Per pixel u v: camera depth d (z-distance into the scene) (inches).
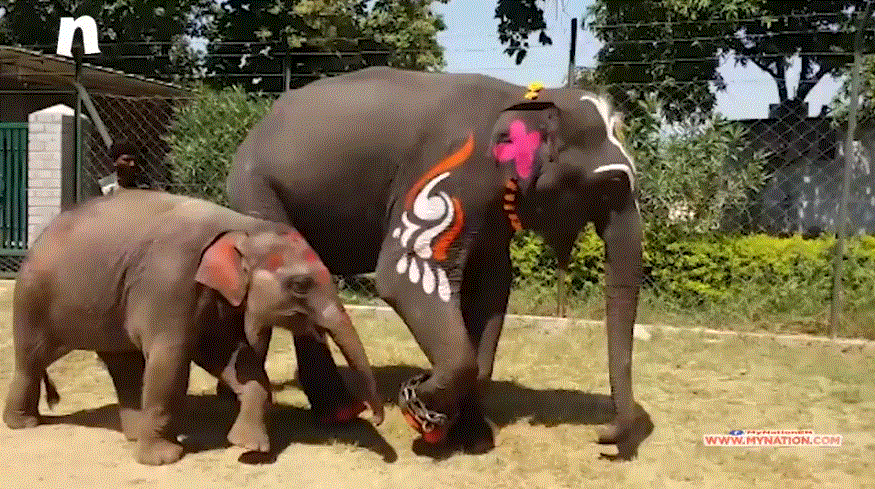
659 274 389.1
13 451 198.7
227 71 639.8
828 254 370.0
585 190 197.0
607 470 197.0
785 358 305.4
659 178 394.6
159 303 187.0
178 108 457.1
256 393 194.1
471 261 211.8
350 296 402.3
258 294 184.5
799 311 356.2
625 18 486.9
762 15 480.4
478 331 215.3
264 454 195.6
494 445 211.3
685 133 402.9
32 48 682.8
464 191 198.5
